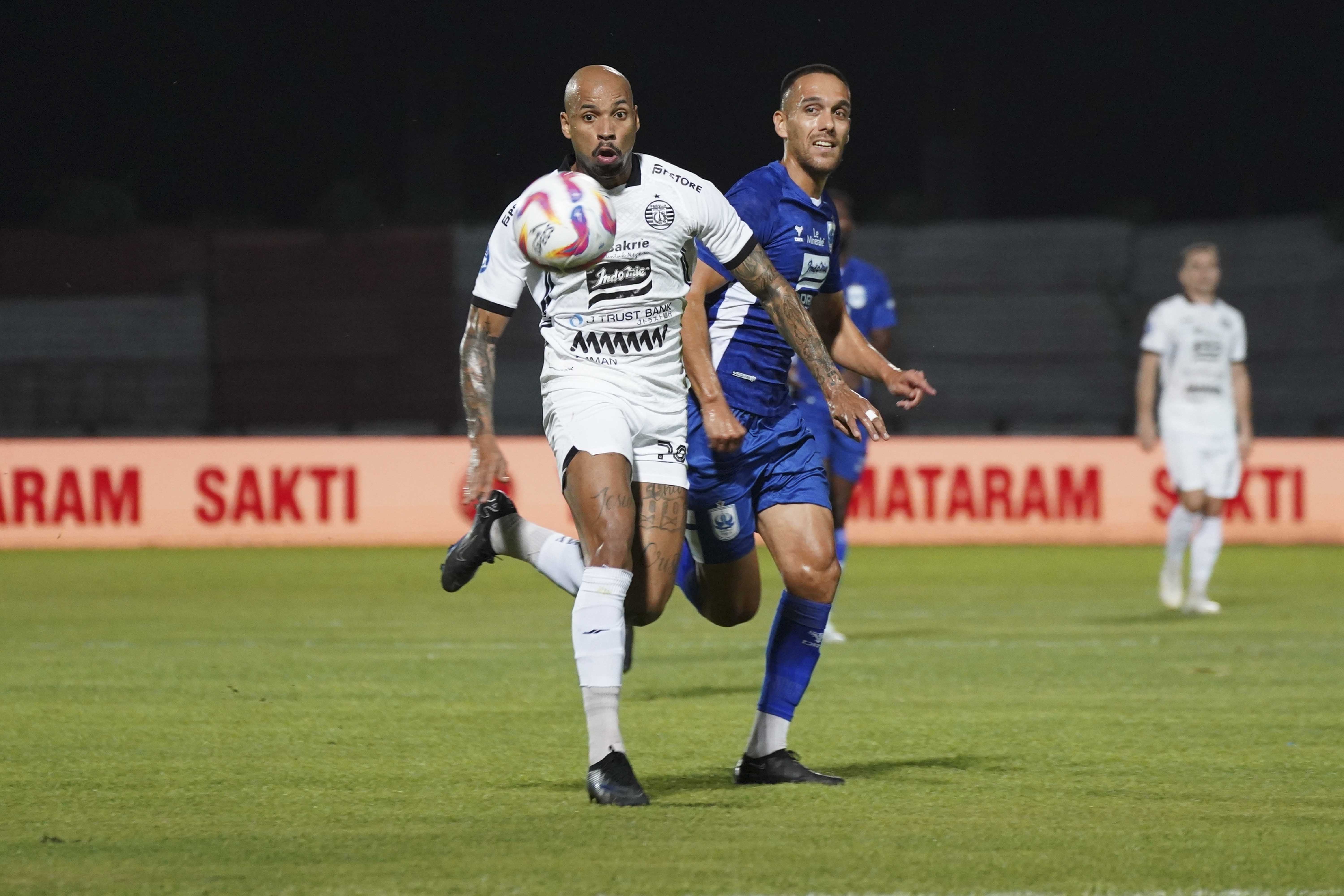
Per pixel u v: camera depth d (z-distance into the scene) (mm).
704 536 17234
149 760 18328
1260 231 82812
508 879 12250
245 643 32406
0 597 43406
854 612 39125
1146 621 36469
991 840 13695
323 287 80562
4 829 14352
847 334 18344
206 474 62781
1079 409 80938
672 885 12031
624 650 15969
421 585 47594
